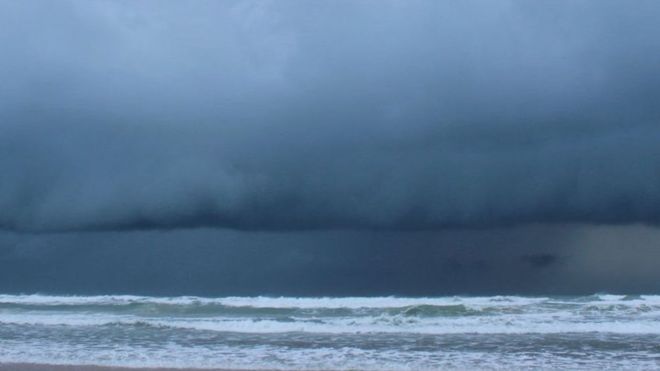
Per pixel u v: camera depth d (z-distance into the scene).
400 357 17.67
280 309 27.56
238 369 16.31
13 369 16.08
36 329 22.97
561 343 19.70
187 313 27.42
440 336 21.16
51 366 16.47
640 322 23.28
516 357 17.62
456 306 25.42
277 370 16.22
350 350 18.75
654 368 16.28
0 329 22.94
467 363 16.86
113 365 16.77
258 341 20.41
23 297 34.06
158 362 17.23
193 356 18.00
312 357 17.75
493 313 25.41
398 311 26.28
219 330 22.58
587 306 26.45
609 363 16.86
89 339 20.84
